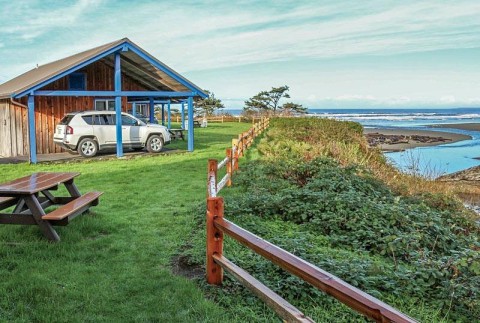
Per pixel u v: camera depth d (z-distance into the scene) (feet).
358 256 18.74
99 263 16.42
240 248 18.01
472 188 57.31
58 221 18.70
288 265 10.13
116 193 30.17
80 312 12.55
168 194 29.86
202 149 60.34
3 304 12.83
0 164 46.06
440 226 24.22
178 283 14.53
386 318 7.07
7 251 17.20
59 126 52.65
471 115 524.52
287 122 102.89
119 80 50.93
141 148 56.90
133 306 12.98
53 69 56.80
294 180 35.42
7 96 46.57
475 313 13.97
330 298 13.58
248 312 12.71
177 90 60.85
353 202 25.11
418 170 49.21
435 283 15.65
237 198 27.22
